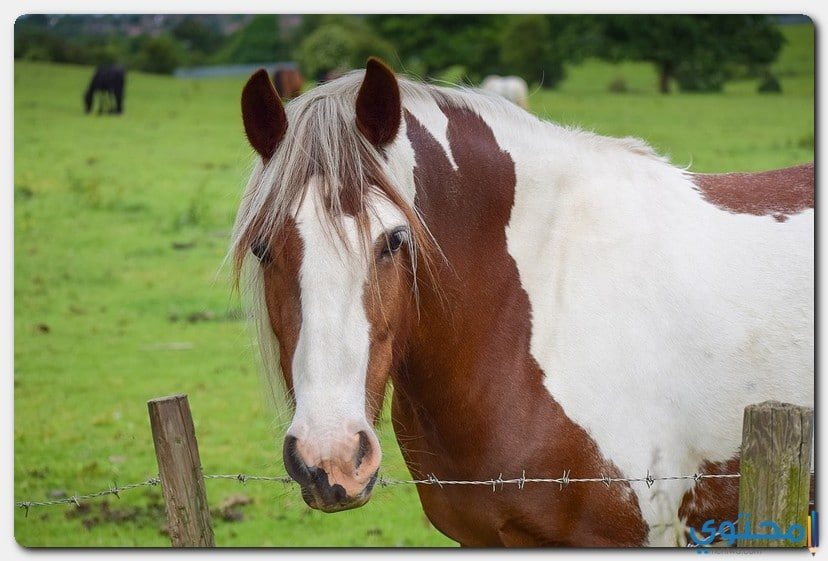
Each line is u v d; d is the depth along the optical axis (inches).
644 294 130.0
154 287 453.7
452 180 128.6
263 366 123.1
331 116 114.1
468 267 129.5
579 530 129.2
